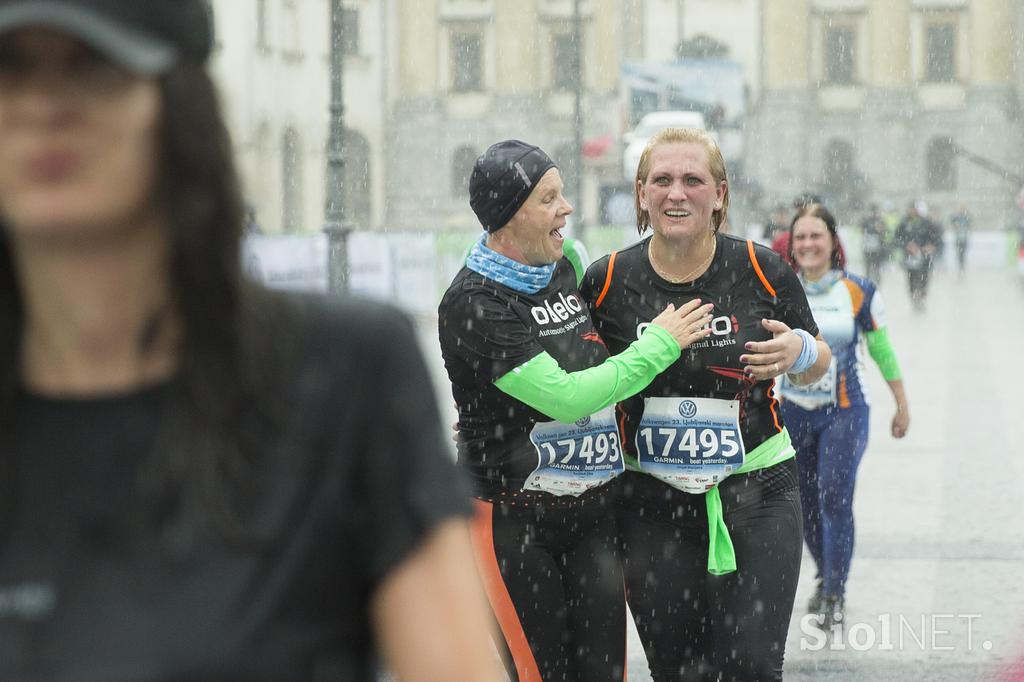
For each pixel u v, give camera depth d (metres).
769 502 5.15
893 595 8.41
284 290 1.61
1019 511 10.78
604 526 5.07
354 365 1.58
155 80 1.46
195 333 1.51
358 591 1.59
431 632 1.58
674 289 5.12
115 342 1.52
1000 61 96.44
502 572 4.97
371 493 1.58
